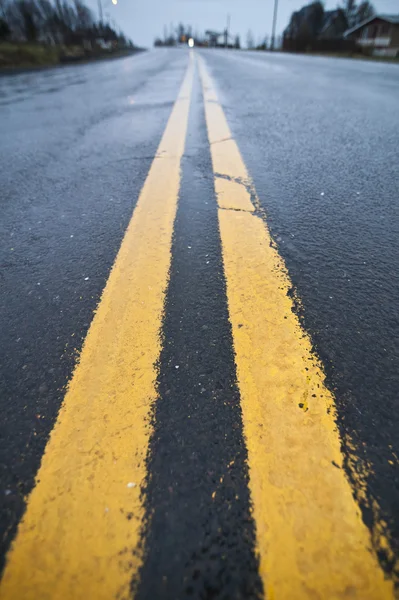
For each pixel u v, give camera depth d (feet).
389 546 2.15
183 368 3.36
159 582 2.05
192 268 4.91
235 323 3.89
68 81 38.60
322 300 4.20
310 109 16.88
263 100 19.66
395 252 5.16
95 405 3.04
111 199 7.28
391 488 2.42
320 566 2.08
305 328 3.78
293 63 57.11
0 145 11.80
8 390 3.20
